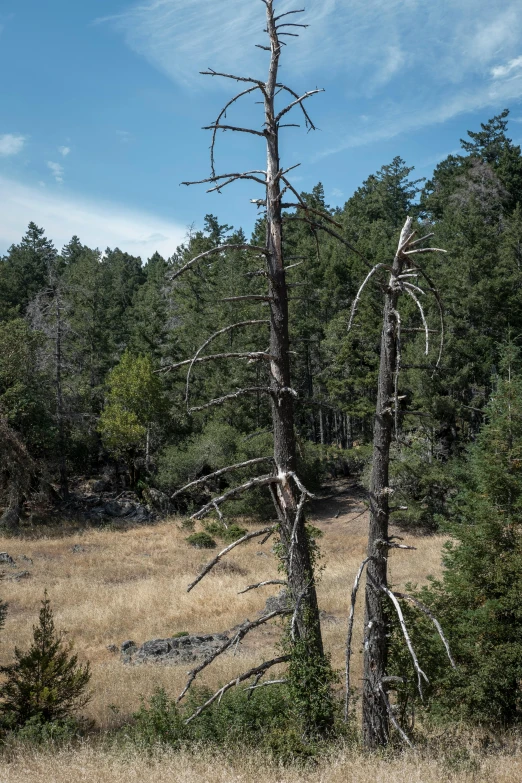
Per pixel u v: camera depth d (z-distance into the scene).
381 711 10.06
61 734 12.74
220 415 50.50
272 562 33.78
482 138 81.38
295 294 52.62
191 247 67.06
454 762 10.02
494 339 44.34
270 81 9.73
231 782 8.59
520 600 12.53
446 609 13.41
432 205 74.56
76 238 106.69
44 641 14.86
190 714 11.48
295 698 9.96
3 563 32.97
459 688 12.05
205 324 54.19
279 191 9.90
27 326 46.91
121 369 48.84
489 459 14.86
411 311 42.66
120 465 54.97
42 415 45.31
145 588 28.97
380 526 10.05
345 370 49.53
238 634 9.78
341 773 8.85
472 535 13.52
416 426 40.16
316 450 45.50
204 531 41.44
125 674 18.86
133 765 9.52
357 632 20.75
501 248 51.03
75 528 42.34
